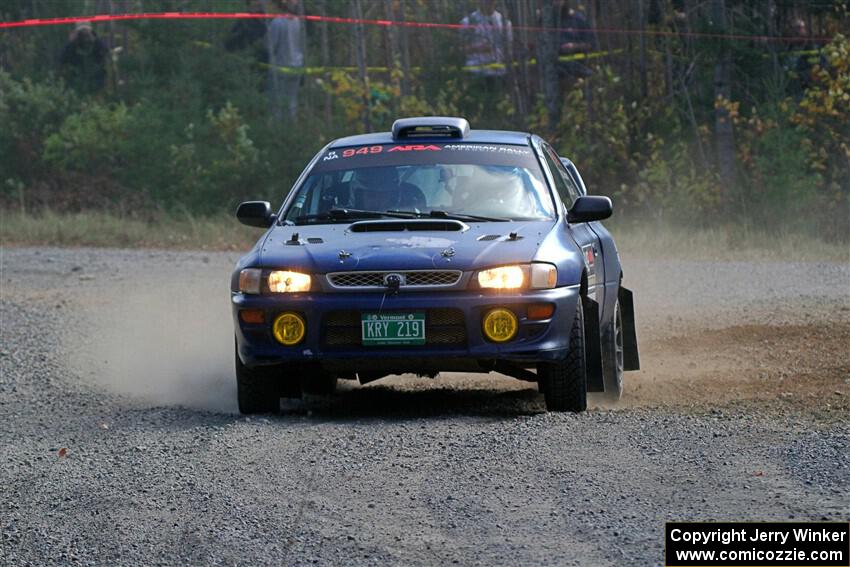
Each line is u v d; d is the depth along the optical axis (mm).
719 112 82562
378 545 19578
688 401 31562
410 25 95750
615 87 89188
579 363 29203
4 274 65938
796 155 80562
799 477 22406
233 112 93875
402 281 28203
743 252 71938
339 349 28406
